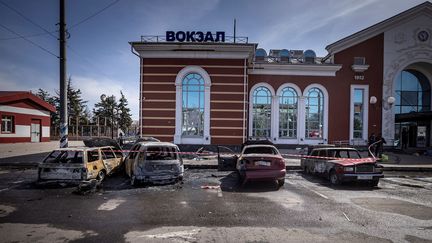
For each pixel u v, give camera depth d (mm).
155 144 9227
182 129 18266
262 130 21094
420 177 11445
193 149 18078
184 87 18344
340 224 5348
